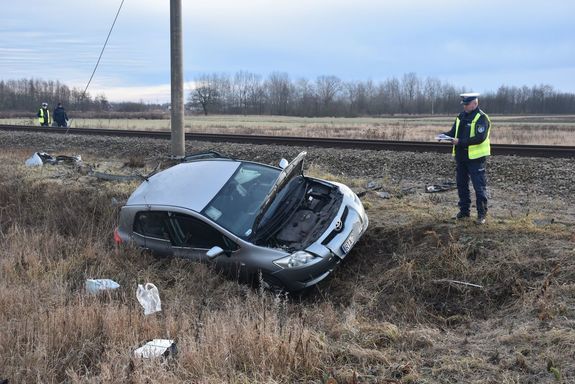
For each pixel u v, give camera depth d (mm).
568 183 9516
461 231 7109
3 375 4488
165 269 7332
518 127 40469
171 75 13930
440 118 83750
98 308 5656
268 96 109125
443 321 5672
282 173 6816
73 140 20047
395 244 7457
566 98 117312
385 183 10859
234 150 15570
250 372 4379
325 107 103312
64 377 4637
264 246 6641
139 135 21500
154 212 7418
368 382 4070
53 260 7840
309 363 4348
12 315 5789
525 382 3846
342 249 6746
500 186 9977
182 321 5488
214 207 7098
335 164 12969
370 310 6047
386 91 114688
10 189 11617
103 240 8727
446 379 4020
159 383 4098
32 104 84062
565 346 4234
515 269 6035
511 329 4812
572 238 6430
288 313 6016
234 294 6438
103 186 11805
